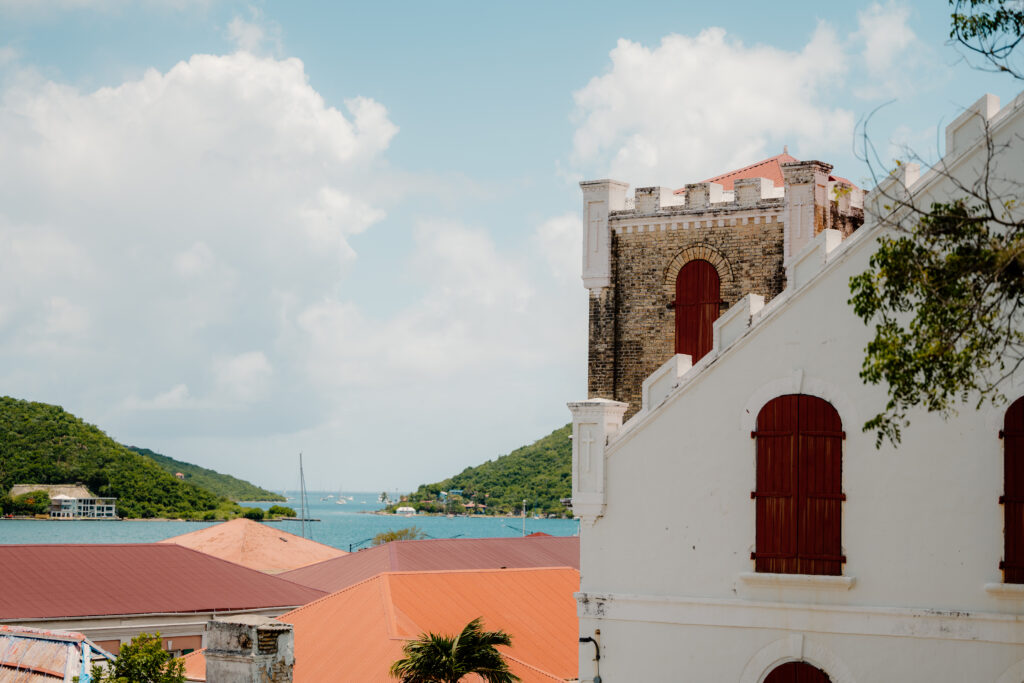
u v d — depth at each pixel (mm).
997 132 24312
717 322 27234
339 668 38844
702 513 26906
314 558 84562
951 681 23844
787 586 25672
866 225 25562
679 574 26984
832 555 25297
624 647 27391
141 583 56500
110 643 52562
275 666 19531
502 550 64875
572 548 68312
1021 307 23516
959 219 19078
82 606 52594
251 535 85812
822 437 25719
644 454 27766
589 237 35781
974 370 23891
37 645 28641
